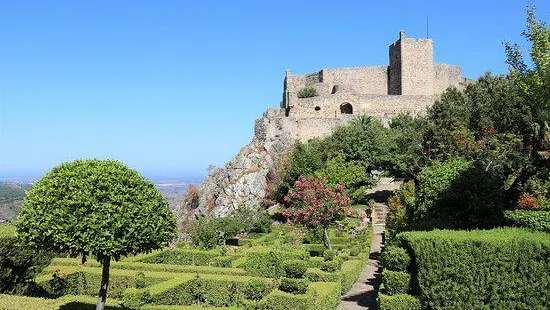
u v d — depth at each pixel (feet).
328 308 49.14
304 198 87.81
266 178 173.68
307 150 153.58
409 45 226.99
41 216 36.14
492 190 50.47
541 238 35.68
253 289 49.26
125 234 36.86
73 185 36.81
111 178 38.04
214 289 53.83
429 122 116.67
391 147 146.30
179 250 76.18
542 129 71.87
